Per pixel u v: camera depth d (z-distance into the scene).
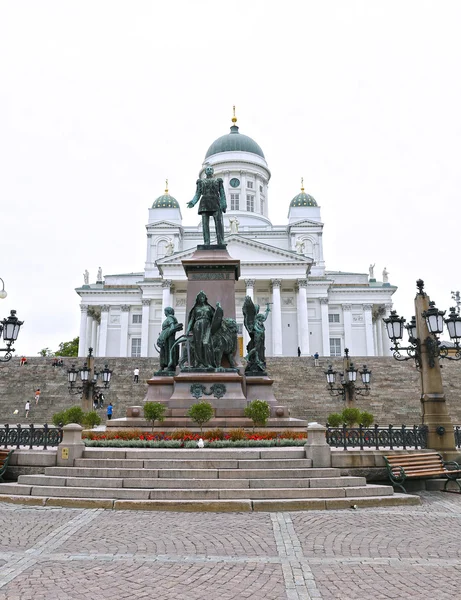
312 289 80.56
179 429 16.36
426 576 6.62
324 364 46.84
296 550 7.75
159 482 11.52
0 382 44.19
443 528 9.26
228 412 16.95
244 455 12.79
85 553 7.57
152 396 18.03
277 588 6.16
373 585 6.28
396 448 13.98
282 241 88.19
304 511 10.62
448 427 14.64
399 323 15.73
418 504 11.50
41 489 11.55
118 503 10.77
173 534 8.66
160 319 81.38
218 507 10.61
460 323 14.43
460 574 6.71
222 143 93.50
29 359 48.81
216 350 17.77
